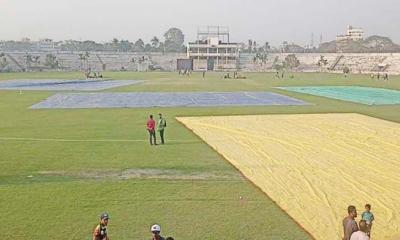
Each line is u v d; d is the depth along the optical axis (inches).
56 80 4800.7
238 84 4229.8
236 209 780.6
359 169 1044.5
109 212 760.3
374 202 818.2
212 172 1024.9
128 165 1084.5
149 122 1332.4
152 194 860.0
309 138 1416.1
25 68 7726.4
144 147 1294.3
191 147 1291.8
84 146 1304.1
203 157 1169.4
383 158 1152.2
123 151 1240.2
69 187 900.6
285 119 1834.4
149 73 6914.4
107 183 932.0
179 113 2052.2
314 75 6382.9
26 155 1182.9
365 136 1450.5
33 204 796.6
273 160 1130.7
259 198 840.9
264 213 761.6
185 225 706.2
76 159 1142.3
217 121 1785.2
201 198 839.1
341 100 2659.9
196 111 2124.8
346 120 1806.1
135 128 1628.9
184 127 1646.2
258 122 1753.2
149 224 709.3
